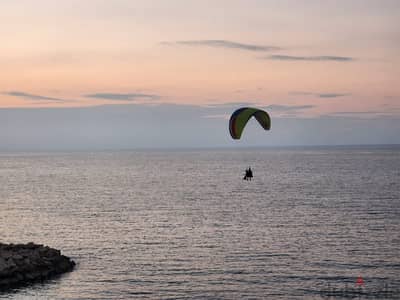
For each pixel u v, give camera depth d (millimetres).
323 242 63625
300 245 62000
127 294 43188
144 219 84500
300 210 93688
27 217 87875
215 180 173125
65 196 124188
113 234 70688
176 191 134875
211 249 60344
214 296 42531
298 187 140250
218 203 106500
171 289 44562
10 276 45375
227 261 54250
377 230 71562
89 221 82750
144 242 65000
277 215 87438
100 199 116625
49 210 97312
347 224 76938
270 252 58312
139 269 51156
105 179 183750
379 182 151500
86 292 43656
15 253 49969
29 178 191375
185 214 90250
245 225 77312
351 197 113688
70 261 53094
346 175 183250
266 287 44875
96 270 50812
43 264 49094
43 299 41656
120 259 55562
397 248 59844
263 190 133750
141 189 142000
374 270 50125
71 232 72625
